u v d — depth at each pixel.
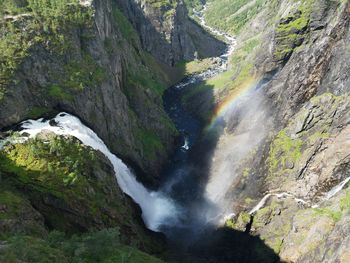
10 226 58.06
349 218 66.25
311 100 89.50
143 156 108.94
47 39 89.12
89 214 71.88
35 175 70.44
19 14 90.81
